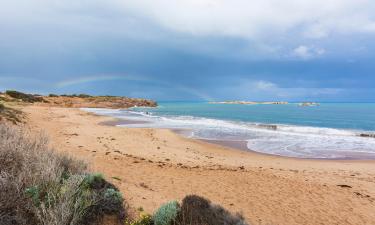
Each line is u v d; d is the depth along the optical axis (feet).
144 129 89.97
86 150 44.14
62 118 113.39
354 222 24.57
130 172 32.91
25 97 259.80
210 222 14.10
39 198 12.78
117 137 68.95
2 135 18.99
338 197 30.91
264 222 22.54
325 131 98.12
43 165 15.17
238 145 69.21
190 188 29.60
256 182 34.60
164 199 21.33
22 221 11.07
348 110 280.10
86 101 329.93
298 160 54.39
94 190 15.03
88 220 12.75
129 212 15.23
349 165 50.52
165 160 45.21
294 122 143.43
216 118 164.55
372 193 33.65
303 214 25.41
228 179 35.06
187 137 79.20
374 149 66.69
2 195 11.62
